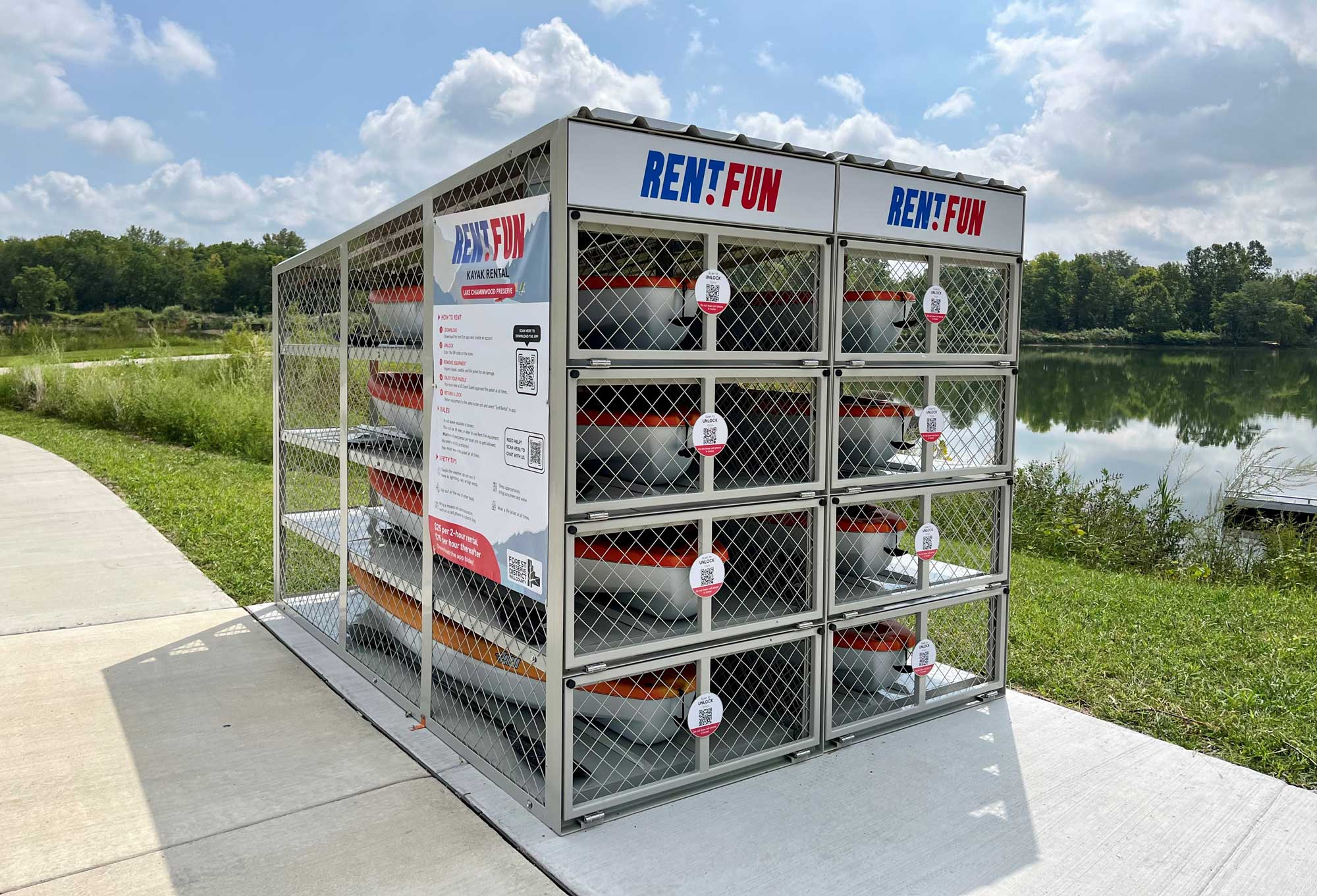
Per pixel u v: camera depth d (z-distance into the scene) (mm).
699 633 3068
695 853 2705
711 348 3035
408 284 3961
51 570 6176
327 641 4641
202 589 5762
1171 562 7887
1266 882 2596
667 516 2973
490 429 3100
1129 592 6152
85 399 16609
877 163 3387
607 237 3279
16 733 3572
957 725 3748
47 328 38344
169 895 2463
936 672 4238
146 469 10797
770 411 3561
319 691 4082
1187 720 3820
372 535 4547
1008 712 3912
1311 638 4961
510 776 3078
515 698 3355
